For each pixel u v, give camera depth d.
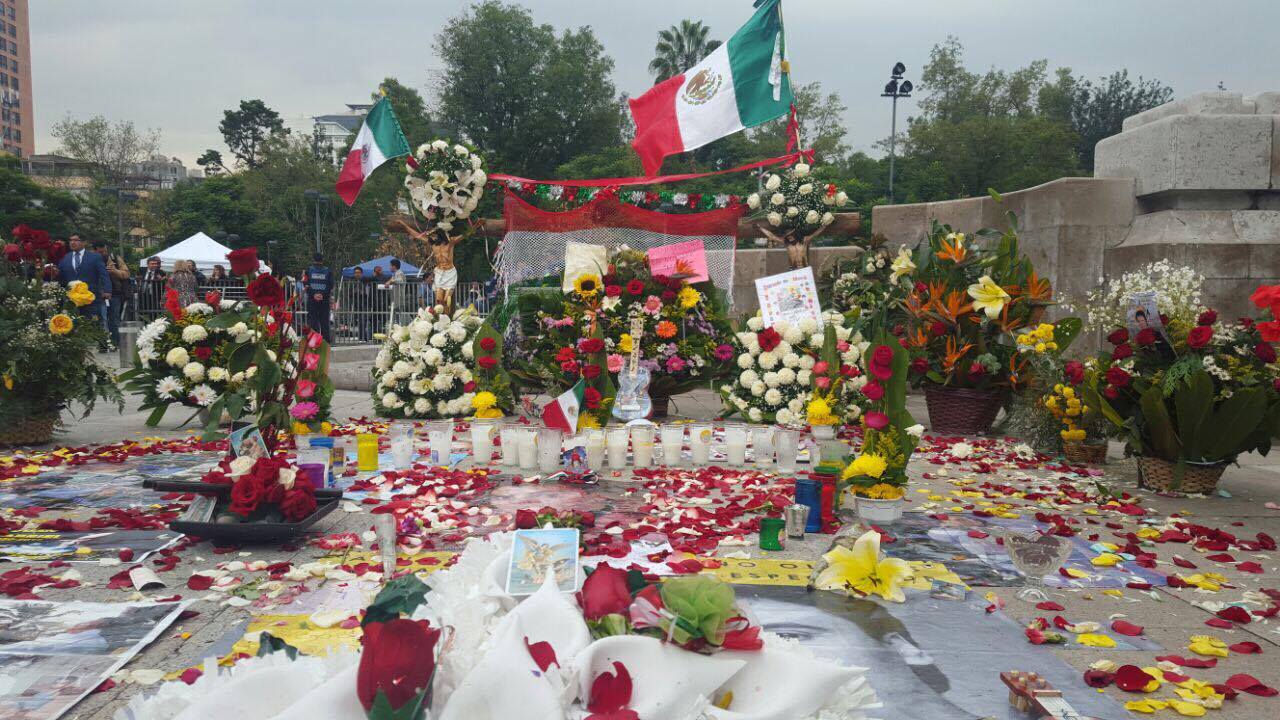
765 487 5.62
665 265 9.25
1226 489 5.94
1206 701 2.57
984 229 9.20
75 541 4.25
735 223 10.09
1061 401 7.04
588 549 4.07
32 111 142.00
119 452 6.87
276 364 5.20
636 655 2.28
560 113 54.38
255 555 4.01
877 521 4.84
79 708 2.44
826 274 13.27
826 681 2.29
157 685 2.59
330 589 3.51
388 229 10.17
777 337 8.30
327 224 53.00
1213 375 5.62
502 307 9.98
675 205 10.93
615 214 9.93
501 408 9.02
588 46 56.25
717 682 2.25
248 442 4.39
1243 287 9.88
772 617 3.29
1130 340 6.02
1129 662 2.93
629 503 5.20
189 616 3.19
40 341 6.98
